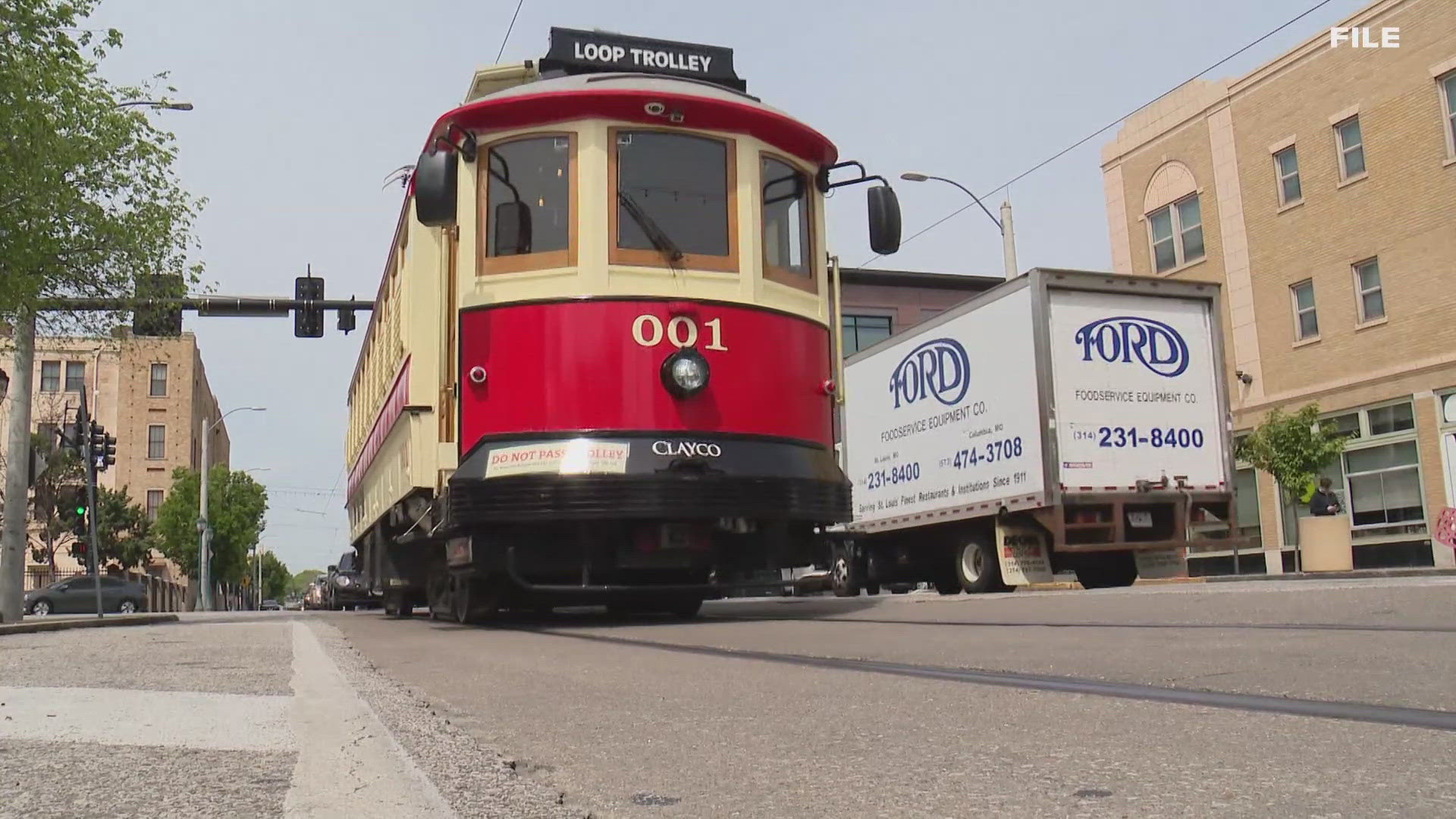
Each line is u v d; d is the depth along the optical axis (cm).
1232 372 2642
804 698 444
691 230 959
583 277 930
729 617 1077
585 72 1025
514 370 930
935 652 592
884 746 337
